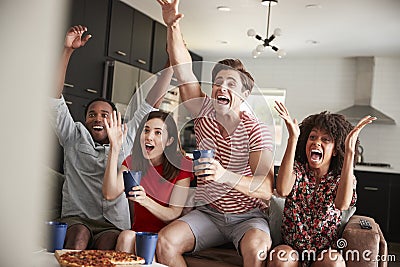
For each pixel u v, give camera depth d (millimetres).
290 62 7539
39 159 203
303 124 2438
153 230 2400
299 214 2320
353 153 2199
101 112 2844
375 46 6383
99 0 4941
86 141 2672
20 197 200
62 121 2664
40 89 201
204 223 2355
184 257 2379
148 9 5629
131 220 2693
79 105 4746
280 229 2477
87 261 1546
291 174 2262
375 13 4973
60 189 2662
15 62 198
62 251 1708
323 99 7340
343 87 7234
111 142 2338
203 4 5086
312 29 5770
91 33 4848
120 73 5195
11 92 199
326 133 2309
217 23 5812
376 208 6023
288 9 5039
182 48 2184
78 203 2570
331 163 2352
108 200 2457
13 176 199
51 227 1760
